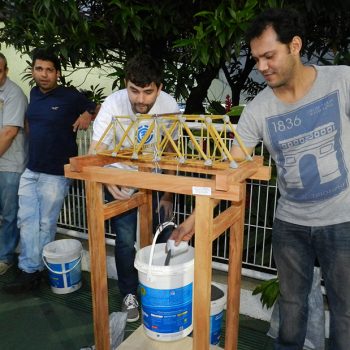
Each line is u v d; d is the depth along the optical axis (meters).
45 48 2.63
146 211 1.74
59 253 2.42
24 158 2.66
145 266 1.31
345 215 1.31
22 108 2.52
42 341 2.02
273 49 1.17
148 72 1.60
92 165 1.37
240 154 1.45
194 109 3.62
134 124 1.38
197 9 2.84
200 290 1.16
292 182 1.38
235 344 1.55
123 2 2.67
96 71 4.33
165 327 1.36
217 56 2.42
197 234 1.12
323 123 1.27
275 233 1.52
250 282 2.32
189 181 1.10
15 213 2.72
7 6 2.95
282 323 1.55
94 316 1.50
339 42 2.83
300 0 2.38
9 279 2.71
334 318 1.38
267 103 1.36
